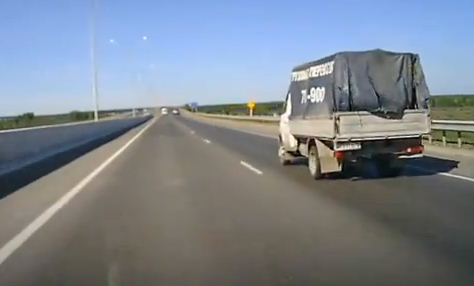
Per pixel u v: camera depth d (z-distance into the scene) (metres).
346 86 14.72
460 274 6.41
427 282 6.14
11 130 20.14
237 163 20.06
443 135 22.98
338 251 7.48
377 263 6.89
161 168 18.62
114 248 7.89
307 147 16.11
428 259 7.03
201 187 13.90
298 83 17.12
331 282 6.20
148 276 6.55
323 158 14.66
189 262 7.11
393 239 8.08
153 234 8.72
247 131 48.56
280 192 12.86
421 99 15.20
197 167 18.77
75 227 9.36
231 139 36.28
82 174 17.25
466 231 8.48
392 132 14.17
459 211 9.98
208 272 6.66
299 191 12.96
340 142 14.05
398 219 9.45
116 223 9.64
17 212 10.84
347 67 14.77
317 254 7.35
